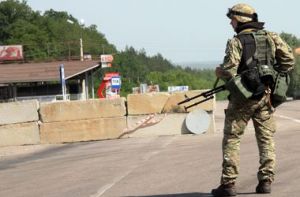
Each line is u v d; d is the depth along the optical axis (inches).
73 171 415.5
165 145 579.8
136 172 383.9
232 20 253.8
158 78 5964.6
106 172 395.2
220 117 1138.7
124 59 5816.9
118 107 716.7
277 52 249.6
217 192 255.3
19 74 2299.5
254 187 287.6
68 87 2440.9
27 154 611.8
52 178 386.9
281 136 580.4
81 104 712.4
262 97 246.1
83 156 528.1
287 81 251.9
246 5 253.9
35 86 2400.3
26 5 5649.6
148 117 719.1
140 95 719.1
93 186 335.9
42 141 711.1
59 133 711.1
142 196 290.5
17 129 710.5
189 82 6048.2
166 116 719.7
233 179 252.1
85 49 5506.9
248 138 580.7
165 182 330.3
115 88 1774.1
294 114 1061.1
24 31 5083.7
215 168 374.6
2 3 5462.6
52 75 2250.2
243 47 245.4
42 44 5029.5
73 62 2461.9
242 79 242.2
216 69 249.1
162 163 422.6
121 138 714.2
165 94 720.3
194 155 458.6
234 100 245.1
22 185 366.6
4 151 660.1
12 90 2336.4
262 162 261.0
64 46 5078.7
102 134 713.6
